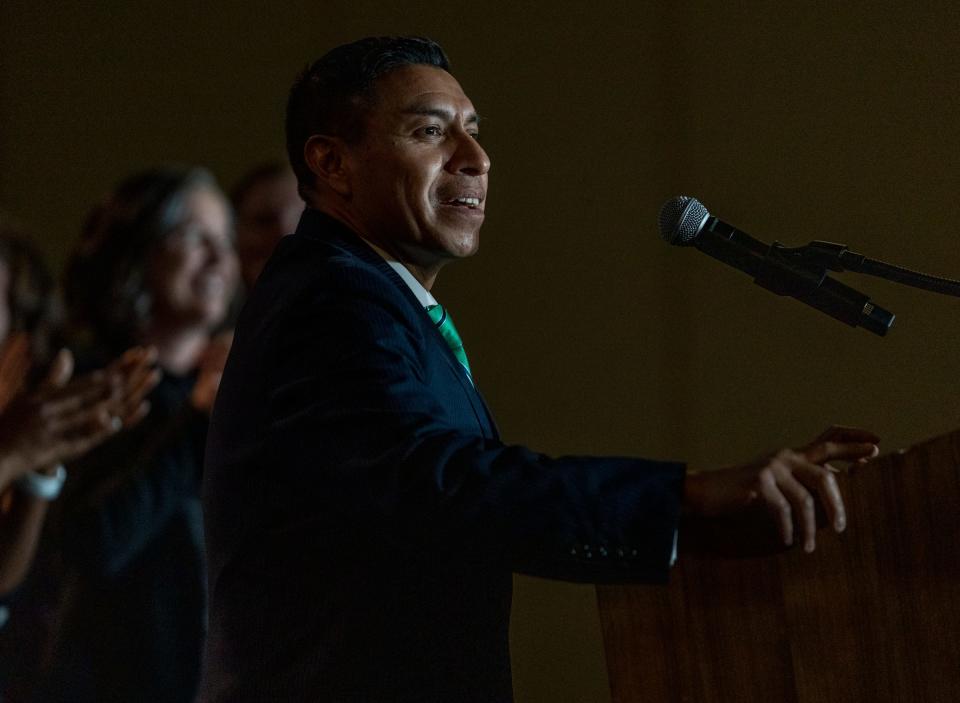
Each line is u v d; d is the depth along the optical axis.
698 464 10.78
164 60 12.82
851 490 3.67
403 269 4.50
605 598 3.99
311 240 4.37
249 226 8.75
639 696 3.94
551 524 3.39
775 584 3.78
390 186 4.49
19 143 13.12
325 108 4.63
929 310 9.86
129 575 7.21
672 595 3.90
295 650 4.16
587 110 11.32
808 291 4.27
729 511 3.39
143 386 6.77
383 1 12.05
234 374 4.25
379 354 3.77
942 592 3.55
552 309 11.34
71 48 13.05
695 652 3.87
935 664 3.55
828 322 10.30
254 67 12.52
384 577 4.11
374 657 4.09
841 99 10.30
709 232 4.32
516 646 11.04
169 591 7.29
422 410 3.67
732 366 10.70
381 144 4.51
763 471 3.39
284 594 4.18
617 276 11.15
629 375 11.05
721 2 10.85
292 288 4.05
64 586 7.19
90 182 12.93
